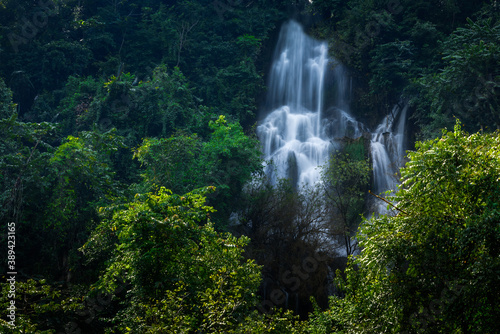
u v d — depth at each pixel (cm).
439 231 1030
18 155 2278
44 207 2356
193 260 1422
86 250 2114
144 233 1344
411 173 1120
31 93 4247
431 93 3634
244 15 5222
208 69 4772
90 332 1888
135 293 1369
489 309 954
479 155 1050
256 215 3017
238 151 3045
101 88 3794
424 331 1044
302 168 4288
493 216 941
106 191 2398
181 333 1031
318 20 5541
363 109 4994
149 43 4844
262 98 5131
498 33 3359
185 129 3538
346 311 1285
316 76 5272
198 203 1468
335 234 3031
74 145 2317
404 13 4853
